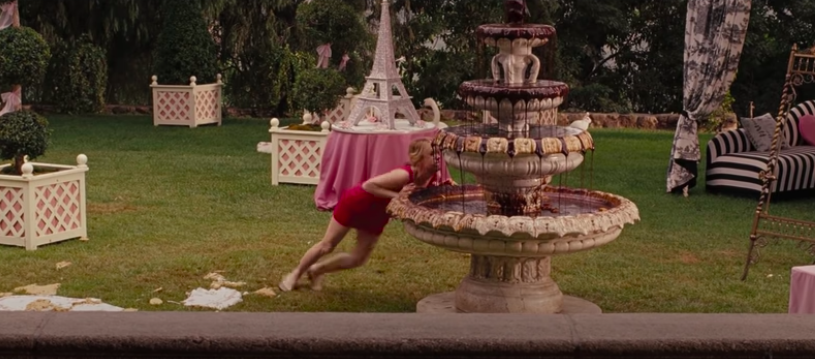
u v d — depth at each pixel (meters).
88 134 15.30
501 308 6.35
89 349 4.16
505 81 6.39
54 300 6.73
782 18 21.12
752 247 7.76
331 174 10.11
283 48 18.64
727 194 11.09
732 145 11.30
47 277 7.47
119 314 4.35
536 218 5.95
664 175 12.27
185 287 7.24
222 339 4.15
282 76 18.58
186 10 16.67
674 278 7.69
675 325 4.26
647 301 7.08
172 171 12.13
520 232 5.90
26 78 8.48
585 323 4.27
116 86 19.12
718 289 7.39
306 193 10.96
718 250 8.59
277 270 7.75
